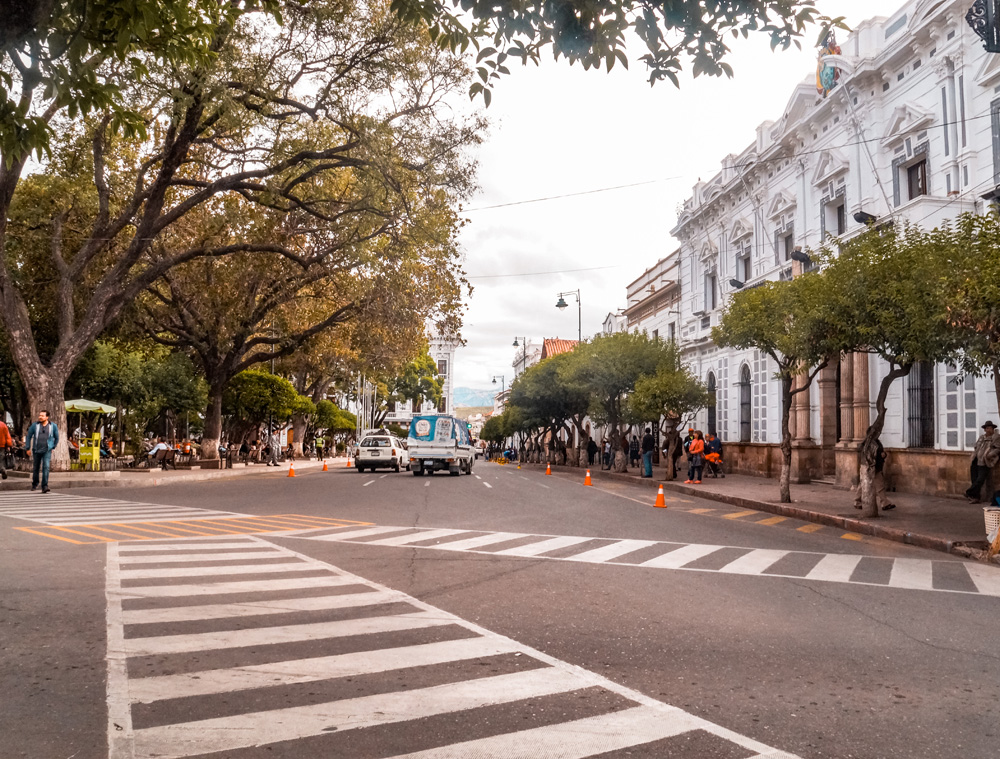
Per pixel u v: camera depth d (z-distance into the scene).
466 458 31.45
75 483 19.73
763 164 27.64
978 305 9.78
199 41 7.26
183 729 3.79
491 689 4.47
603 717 4.05
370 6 18.20
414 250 22.61
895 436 19.55
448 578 7.89
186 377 31.44
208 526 11.69
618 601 6.93
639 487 24.70
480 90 5.53
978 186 16.95
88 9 5.23
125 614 6.12
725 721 4.03
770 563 9.34
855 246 13.90
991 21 11.86
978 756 3.63
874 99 20.84
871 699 4.42
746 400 30.05
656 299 42.66
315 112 18.88
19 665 4.79
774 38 5.36
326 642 5.43
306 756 3.49
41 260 25.02
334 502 16.31
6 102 5.23
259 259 25.50
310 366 45.66
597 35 5.16
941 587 8.08
